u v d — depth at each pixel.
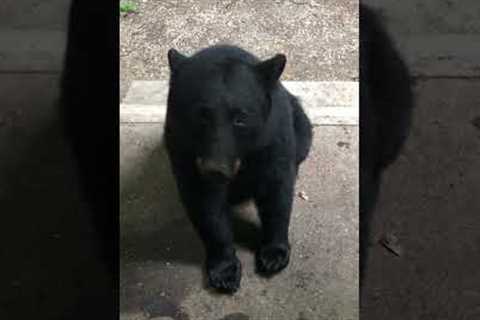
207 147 2.64
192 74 2.73
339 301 2.78
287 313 2.74
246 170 2.90
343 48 4.81
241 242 3.14
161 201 3.34
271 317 2.73
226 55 2.82
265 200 3.00
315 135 3.70
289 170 2.97
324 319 2.70
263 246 3.02
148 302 2.80
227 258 2.92
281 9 5.25
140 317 2.73
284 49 4.81
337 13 5.18
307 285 2.87
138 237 3.15
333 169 3.48
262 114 2.76
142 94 4.16
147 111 3.93
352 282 2.88
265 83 2.80
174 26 5.03
